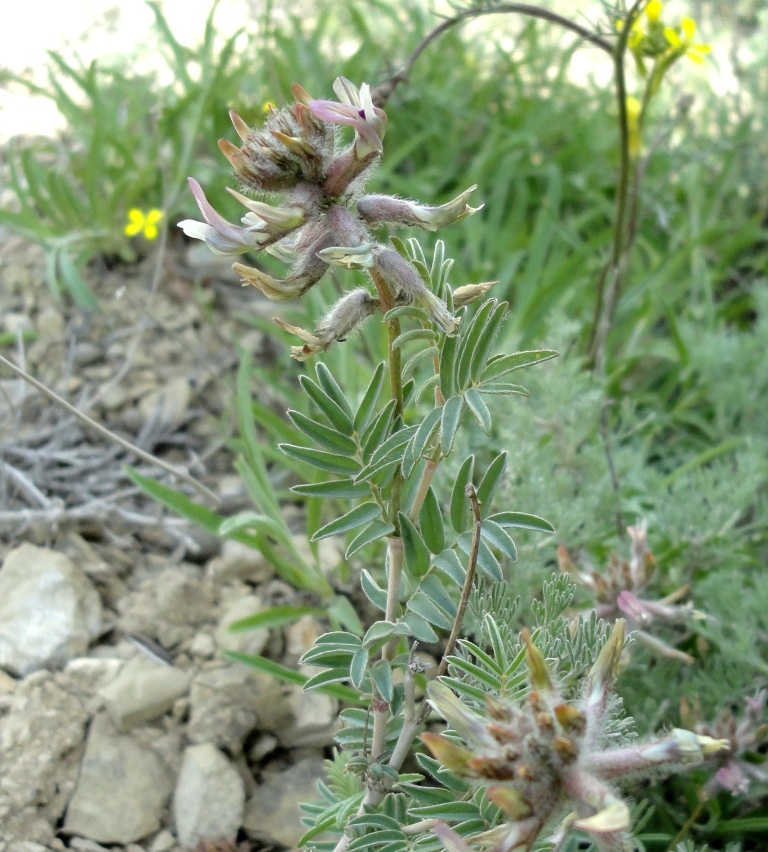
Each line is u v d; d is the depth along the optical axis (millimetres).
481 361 125
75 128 328
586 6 431
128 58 375
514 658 127
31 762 175
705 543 203
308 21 414
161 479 245
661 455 280
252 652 203
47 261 283
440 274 130
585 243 323
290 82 340
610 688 113
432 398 258
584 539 200
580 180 344
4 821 168
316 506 208
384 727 139
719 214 355
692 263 325
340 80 111
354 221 112
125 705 184
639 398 275
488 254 313
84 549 218
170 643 204
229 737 186
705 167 354
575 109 369
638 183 249
